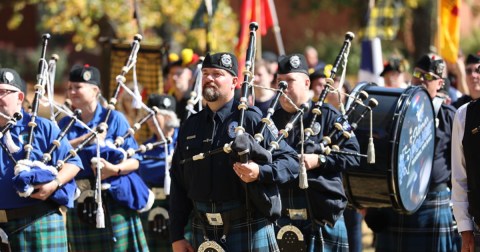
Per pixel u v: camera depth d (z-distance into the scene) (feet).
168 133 64.23
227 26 122.42
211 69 45.03
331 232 54.03
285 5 216.33
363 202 55.47
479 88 61.72
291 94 52.06
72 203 51.42
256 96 66.39
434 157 59.82
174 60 75.56
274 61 77.20
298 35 217.15
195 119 46.34
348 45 53.26
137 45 58.59
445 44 82.53
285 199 52.70
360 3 163.22
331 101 68.33
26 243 49.85
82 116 59.41
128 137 59.72
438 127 59.88
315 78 68.64
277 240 53.26
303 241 52.49
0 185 49.39
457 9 82.12
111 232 59.41
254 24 47.01
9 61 195.72
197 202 45.80
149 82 76.18
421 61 61.11
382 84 79.92
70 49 200.34
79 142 57.21
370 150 50.78
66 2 118.32
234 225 44.98
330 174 51.13
